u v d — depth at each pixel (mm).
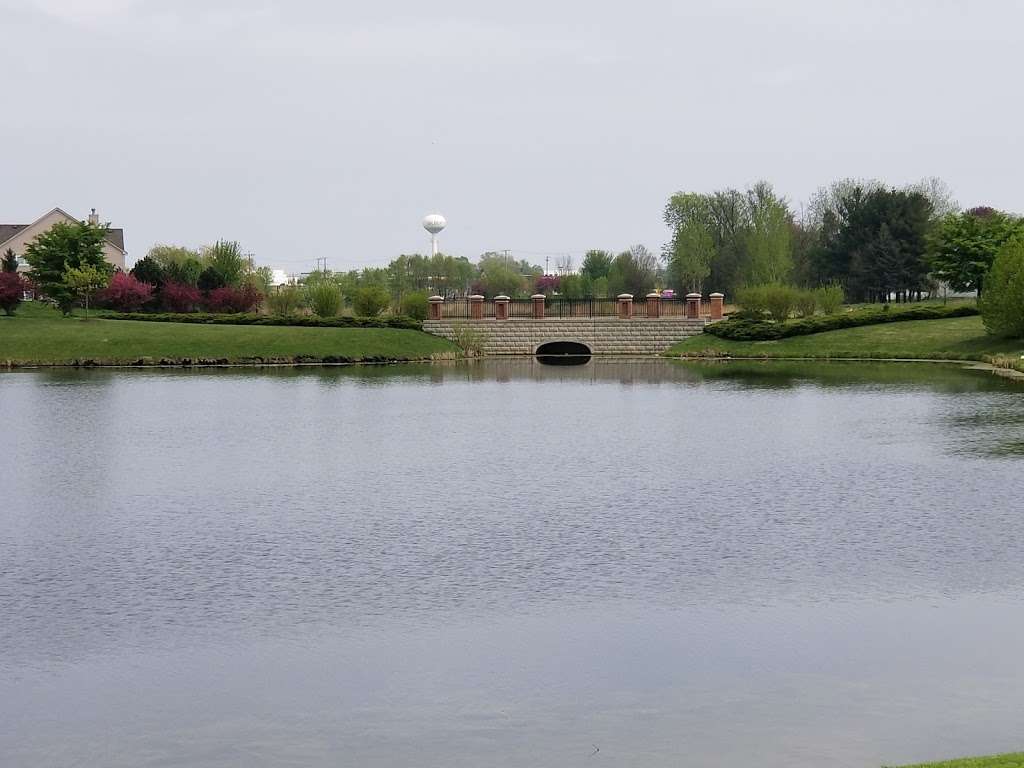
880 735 14336
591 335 84938
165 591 20375
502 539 23750
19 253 123250
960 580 20453
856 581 20500
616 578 20891
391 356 76562
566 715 15156
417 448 35844
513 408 47125
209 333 77562
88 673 16719
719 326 82625
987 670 16328
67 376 63531
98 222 126625
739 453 34188
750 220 140000
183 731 14844
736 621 18531
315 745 14422
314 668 16828
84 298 86250
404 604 19562
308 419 43406
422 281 152125
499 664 16891
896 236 119312
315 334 78812
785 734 14430
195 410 46406
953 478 29500
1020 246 68625
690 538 23672
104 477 30938
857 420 41250
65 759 14102
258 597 20000
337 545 23375
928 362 68875
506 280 145750
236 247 101875
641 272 145625
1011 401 46531
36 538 24109
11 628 18547
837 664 16656
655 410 45781
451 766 13828
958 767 11992
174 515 26203
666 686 15992
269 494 28547
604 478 30344
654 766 13688
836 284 121312
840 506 26422
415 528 24797
